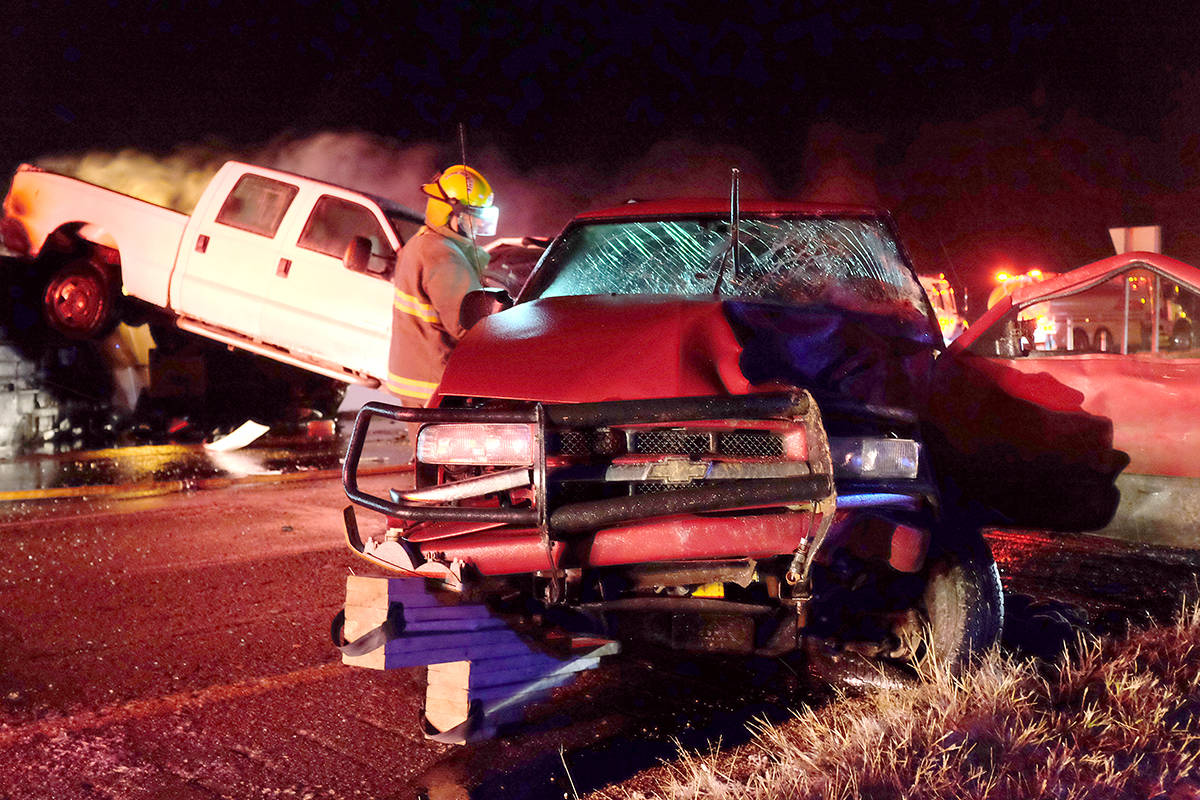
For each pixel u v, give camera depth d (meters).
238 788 3.03
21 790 3.01
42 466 10.23
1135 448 4.66
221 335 9.37
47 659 4.26
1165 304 4.86
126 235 9.70
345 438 12.94
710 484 3.16
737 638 3.41
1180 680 3.61
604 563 3.17
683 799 2.79
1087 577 5.65
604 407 3.09
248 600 5.23
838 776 2.75
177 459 10.84
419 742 3.40
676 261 4.61
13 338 11.44
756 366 3.38
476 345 3.63
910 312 4.45
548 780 3.06
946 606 3.71
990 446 4.78
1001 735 3.05
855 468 3.28
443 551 3.31
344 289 8.52
